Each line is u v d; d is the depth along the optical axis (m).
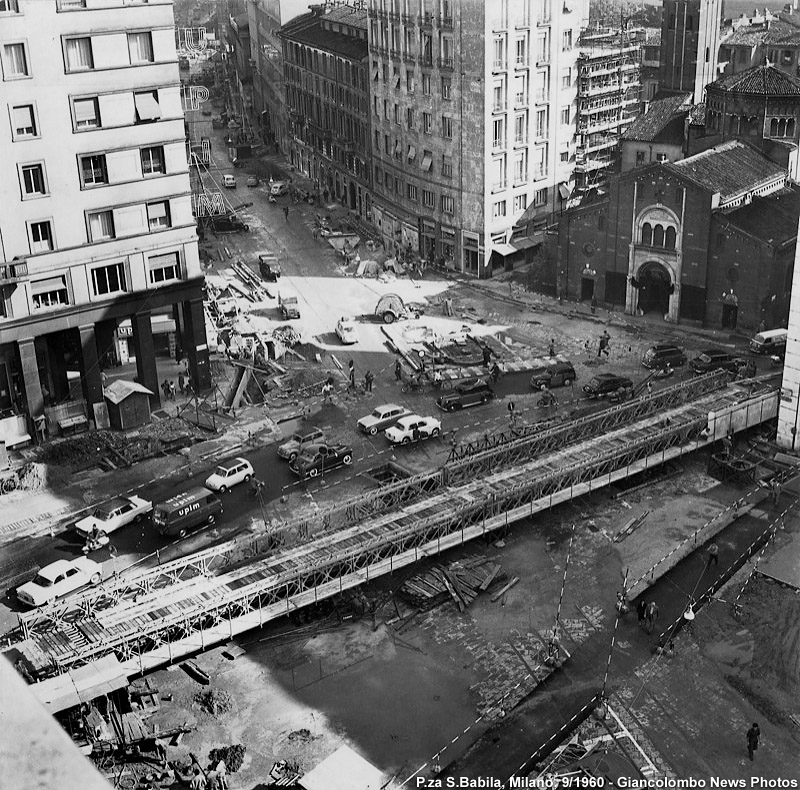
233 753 41.62
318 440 70.62
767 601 51.75
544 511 61.28
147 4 68.00
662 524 59.94
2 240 66.06
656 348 83.50
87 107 67.50
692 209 89.38
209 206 135.88
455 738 42.44
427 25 107.69
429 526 54.00
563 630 49.88
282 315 99.00
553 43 109.31
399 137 118.62
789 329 66.38
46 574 52.69
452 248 113.56
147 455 70.19
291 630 50.22
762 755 41.06
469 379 79.38
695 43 121.75
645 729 42.72
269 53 179.12
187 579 52.97
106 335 73.56
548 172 114.62
